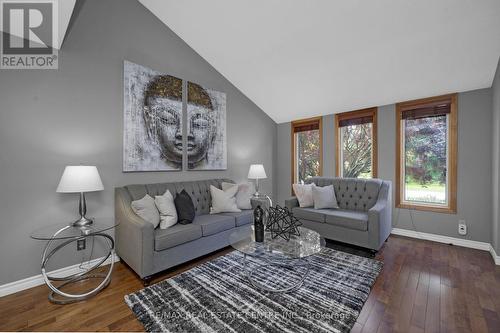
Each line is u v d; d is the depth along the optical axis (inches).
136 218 89.7
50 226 85.4
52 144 89.4
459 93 122.3
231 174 166.6
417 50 104.0
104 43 104.0
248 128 179.5
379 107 148.5
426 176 135.0
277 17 108.0
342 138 169.0
